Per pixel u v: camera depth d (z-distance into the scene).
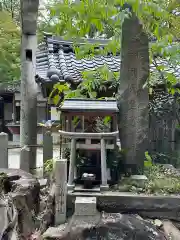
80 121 4.07
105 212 3.69
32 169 5.10
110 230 3.28
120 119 4.41
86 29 4.51
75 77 5.54
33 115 5.26
